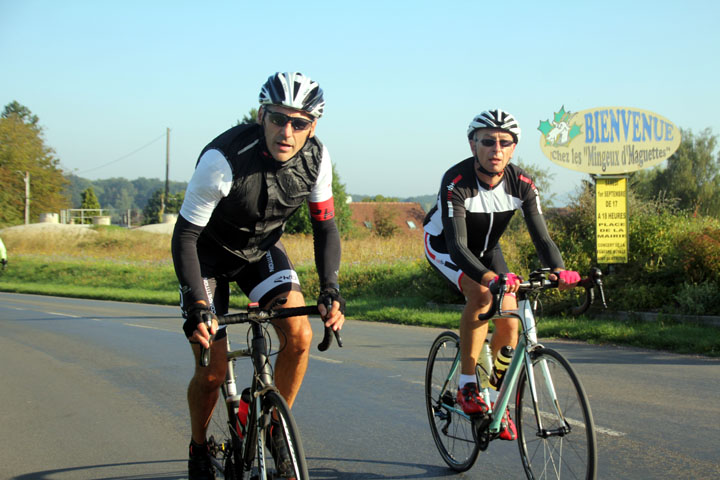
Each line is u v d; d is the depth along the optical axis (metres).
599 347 7.85
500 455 3.85
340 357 7.50
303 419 4.77
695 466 3.51
